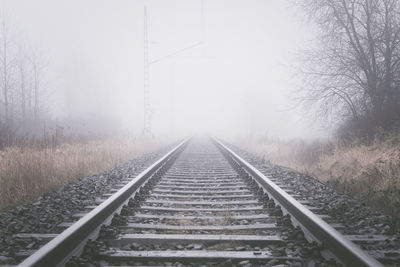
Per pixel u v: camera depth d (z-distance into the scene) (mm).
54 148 11547
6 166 7355
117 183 7465
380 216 4719
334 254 3068
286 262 2982
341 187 7082
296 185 7320
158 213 5016
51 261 2752
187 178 8672
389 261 2975
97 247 3227
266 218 4605
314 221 3570
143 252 3158
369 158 8531
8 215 4734
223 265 2928
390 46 12203
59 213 4840
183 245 3490
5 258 3025
